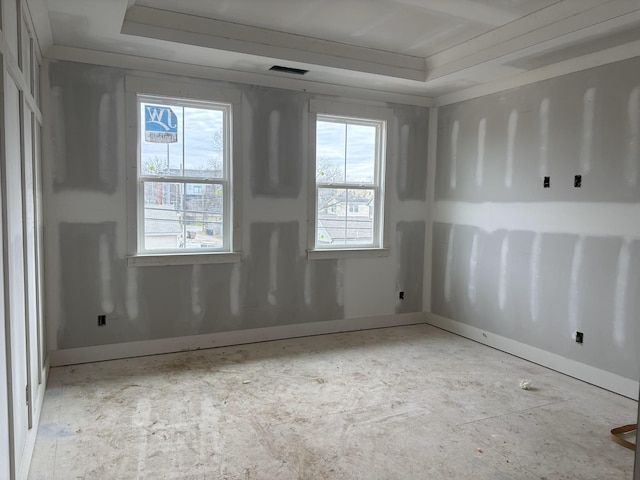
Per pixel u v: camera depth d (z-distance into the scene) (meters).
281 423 2.87
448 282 5.09
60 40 3.46
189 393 3.29
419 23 3.50
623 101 3.35
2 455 1.71
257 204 4.44
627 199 3.34
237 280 4.41
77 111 3.71
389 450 2.58
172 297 4.15
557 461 2.51
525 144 4.12
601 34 3.12
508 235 4.32
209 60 3.90
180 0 3.16
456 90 4.82
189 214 4.20
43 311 3.48
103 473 2.31
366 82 4.54
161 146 4.06
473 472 2.39
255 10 3.31
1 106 1.74
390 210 5.12
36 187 3.06
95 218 3.83
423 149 5.26
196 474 2.32
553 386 3.54
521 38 3.43
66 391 3.28
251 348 4.34
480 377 3.71
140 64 3.86
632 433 2.81
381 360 4.07
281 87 4.44
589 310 3.62
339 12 3.32
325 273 4.83
